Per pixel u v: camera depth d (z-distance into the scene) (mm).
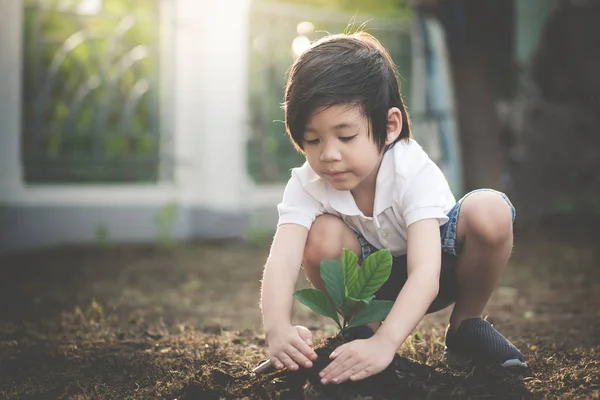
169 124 6930
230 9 6910
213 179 6957
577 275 5121
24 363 2746
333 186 2277
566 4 8500
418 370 2346
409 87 7852
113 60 6773
